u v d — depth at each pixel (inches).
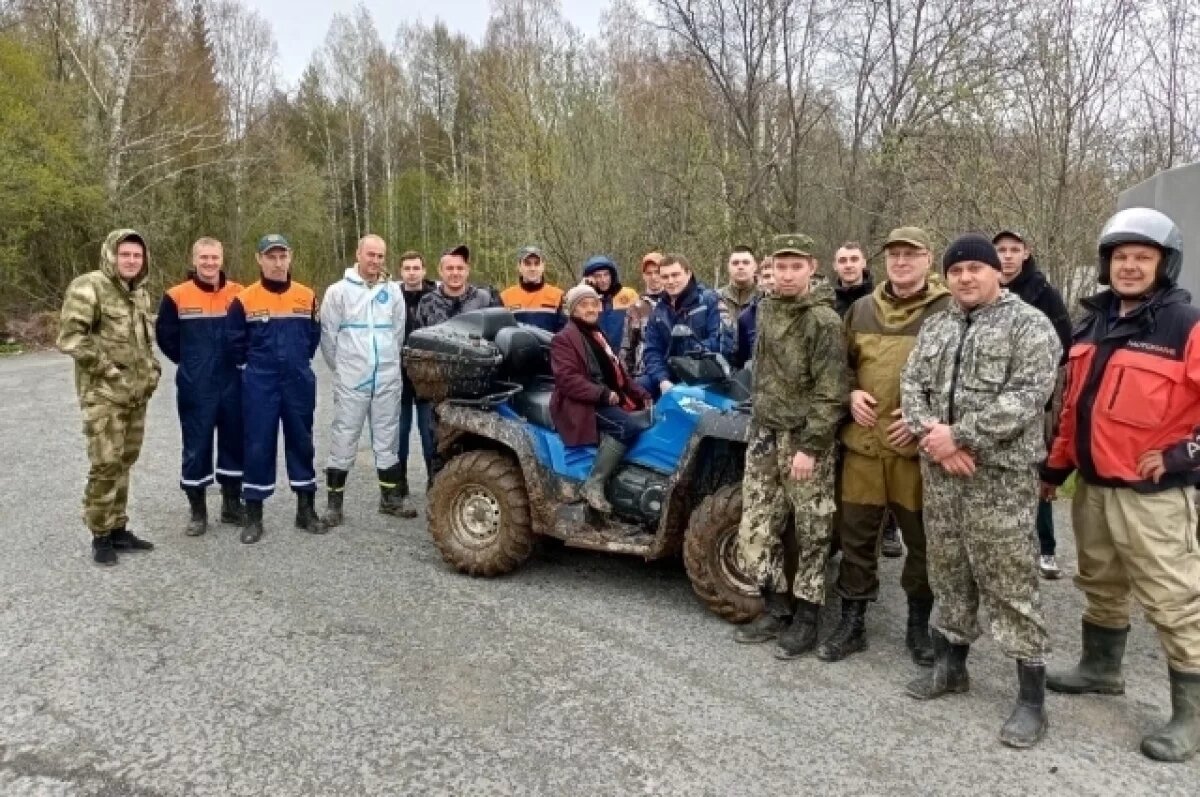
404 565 217.2
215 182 1236.5
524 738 136.2
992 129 326.0
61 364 679.1
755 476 167.8
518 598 195.3
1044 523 205.9
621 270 651.5
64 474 304.3
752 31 579.2
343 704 146.6
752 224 577.0
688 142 617.6
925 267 157.8
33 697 149.0
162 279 1085.1
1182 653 134.6
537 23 996.6
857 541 164.6
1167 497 136.0
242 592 197.5
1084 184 310.7
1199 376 132.4
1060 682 153.3
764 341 165.9
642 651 167.8
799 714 144.0
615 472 201.2
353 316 250.8
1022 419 131.6
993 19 446.6
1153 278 137.6
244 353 239.3
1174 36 309.7
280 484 299.0
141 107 1127.6
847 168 579.2
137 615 183.9
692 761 130.0
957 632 147.3
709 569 179.6
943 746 134.6
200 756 131.5
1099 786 124.3
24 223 938.7
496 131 717.9
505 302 302.5
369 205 1576.0
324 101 1684.3
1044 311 190.9
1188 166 208.5
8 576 206.4
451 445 223.9
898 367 157.1
